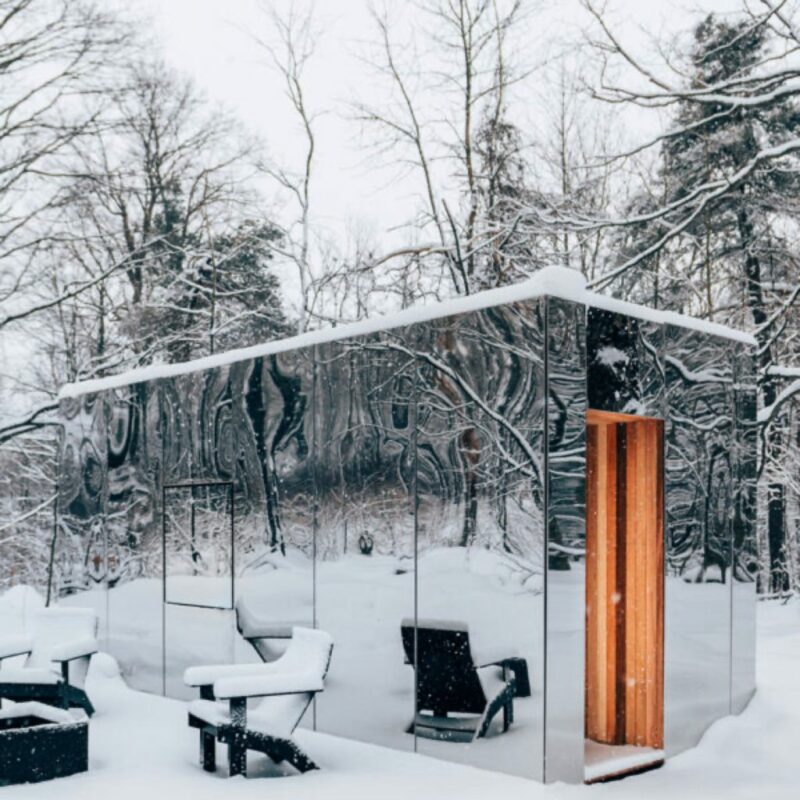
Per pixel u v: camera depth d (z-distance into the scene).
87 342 22.69
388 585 7.58
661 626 7.47
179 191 23.25
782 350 20.84
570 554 6.57
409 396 7.54
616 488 7.73
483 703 6.74
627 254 18.55
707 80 17.05
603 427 7.82
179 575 9.80
